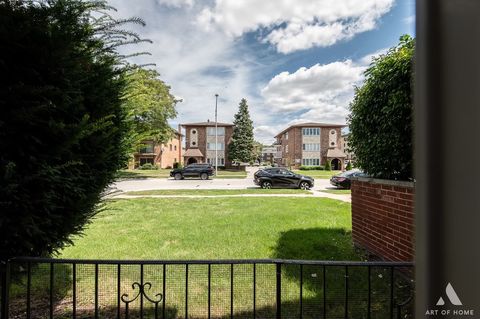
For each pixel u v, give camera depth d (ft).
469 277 2.20
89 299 9.73
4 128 5.80
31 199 6.24
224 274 11.55
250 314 8.93
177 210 27.50
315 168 135.33
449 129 2.29
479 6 2.06
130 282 10.90
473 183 2.16
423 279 2.50
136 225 20.93
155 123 72.13
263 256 14.26
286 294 10.02
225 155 131.95
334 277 11.33
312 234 18.26
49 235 6.95
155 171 106.22
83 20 7.58
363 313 8.85
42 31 6.18
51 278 6.75
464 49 2.16
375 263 6.57
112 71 8.93
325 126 144.05
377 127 13.38
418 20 2.53
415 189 2.61
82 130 6.59
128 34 8.52
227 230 19.33
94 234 18.40
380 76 12.80
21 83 5.74
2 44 5.87
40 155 6.31
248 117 127.95
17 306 9.18
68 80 6.72
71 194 7.23
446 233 2.33
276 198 36.47
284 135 171.94
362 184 14.76
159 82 74.13
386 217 12.44
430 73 2.40
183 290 10.31
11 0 5.86
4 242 6.19
